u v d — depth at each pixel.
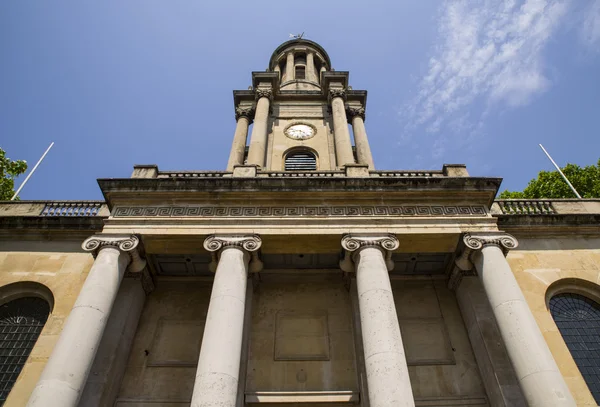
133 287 16.94
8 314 17.08
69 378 12.01
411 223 16.48
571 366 15.25
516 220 19.12
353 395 15.02
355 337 16.38
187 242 16.28
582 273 17.84
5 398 14.87
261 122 27.66
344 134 26.73
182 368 15.98
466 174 18.88
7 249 18.50
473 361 16.14
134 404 14.96
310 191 17.25
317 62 39.00
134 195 17.33
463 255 16.25
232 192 17.23
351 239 15.77
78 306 13.59
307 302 17.94
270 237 16.09
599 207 20.47
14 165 28.19
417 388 15.45
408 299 18.11
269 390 15.31
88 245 15.52
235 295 13.96
